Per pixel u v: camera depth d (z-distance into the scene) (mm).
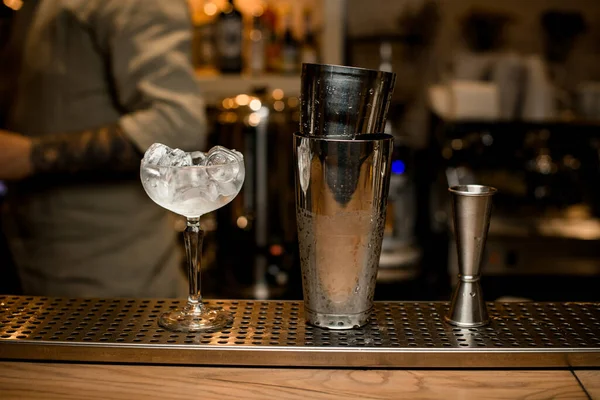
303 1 3166
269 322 1164
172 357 1065
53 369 1060
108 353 1068
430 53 3381
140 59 1778
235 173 1076
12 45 1955
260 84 2916
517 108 3035
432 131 3062
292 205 2666
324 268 1104
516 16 3361
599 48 3365
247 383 1018
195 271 1178
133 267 1946
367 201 1080
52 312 1206
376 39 3377
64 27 1822
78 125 1875
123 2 1775
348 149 1055
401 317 1193
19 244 1971
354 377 1037
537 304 1271
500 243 2840
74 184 1893
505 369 1066
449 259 2816
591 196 2895
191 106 1808
